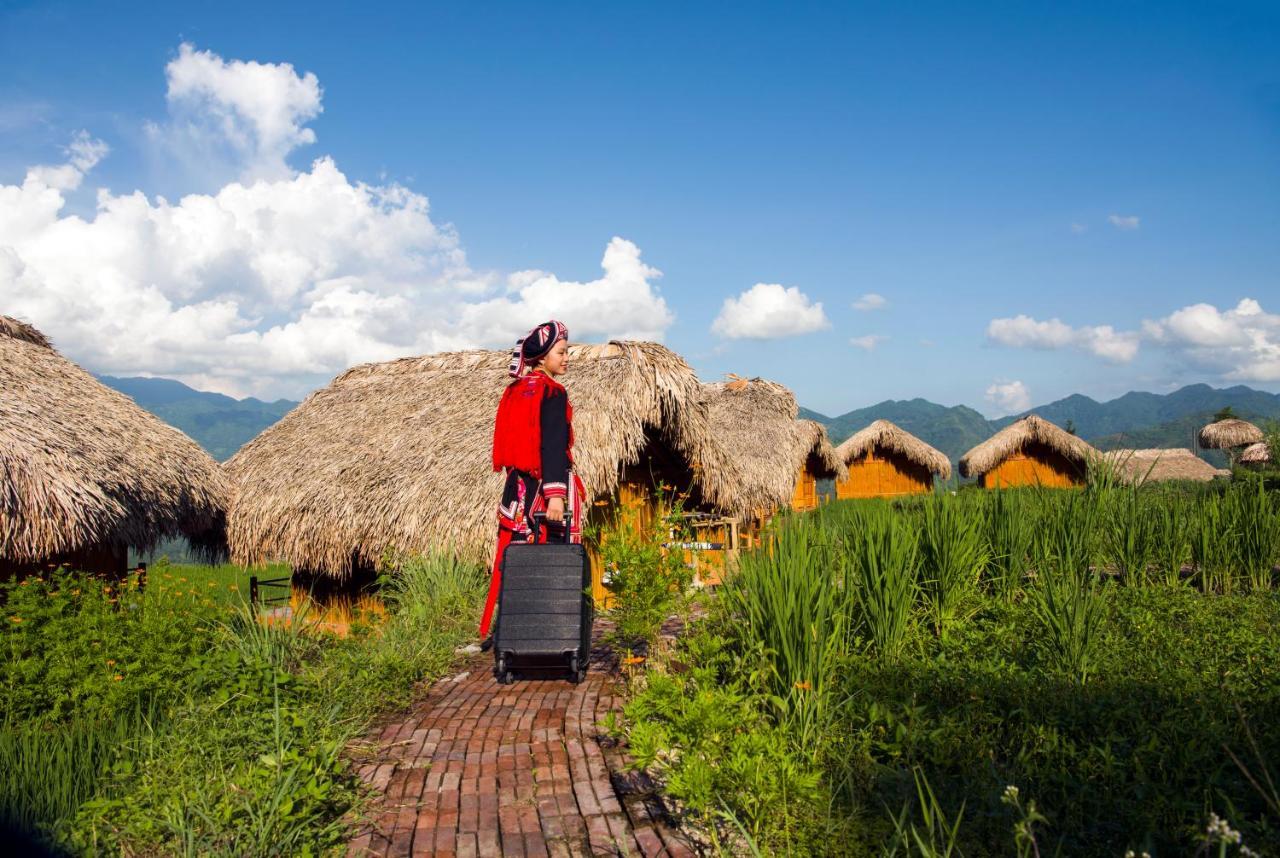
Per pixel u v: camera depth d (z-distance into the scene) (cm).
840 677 459
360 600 1084
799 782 304
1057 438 3022
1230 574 689
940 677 454
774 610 429
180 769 360
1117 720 391
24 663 529
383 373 1348
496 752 392
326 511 971
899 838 286
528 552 501
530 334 530
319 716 420
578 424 887
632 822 323
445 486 881
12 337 1044
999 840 295
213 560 1108
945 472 3566
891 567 518
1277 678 441
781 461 1870
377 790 355
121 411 995
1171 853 287
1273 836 278
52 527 719
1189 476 3089
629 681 482
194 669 520
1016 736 383
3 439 728
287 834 301
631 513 561
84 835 307
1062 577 620
